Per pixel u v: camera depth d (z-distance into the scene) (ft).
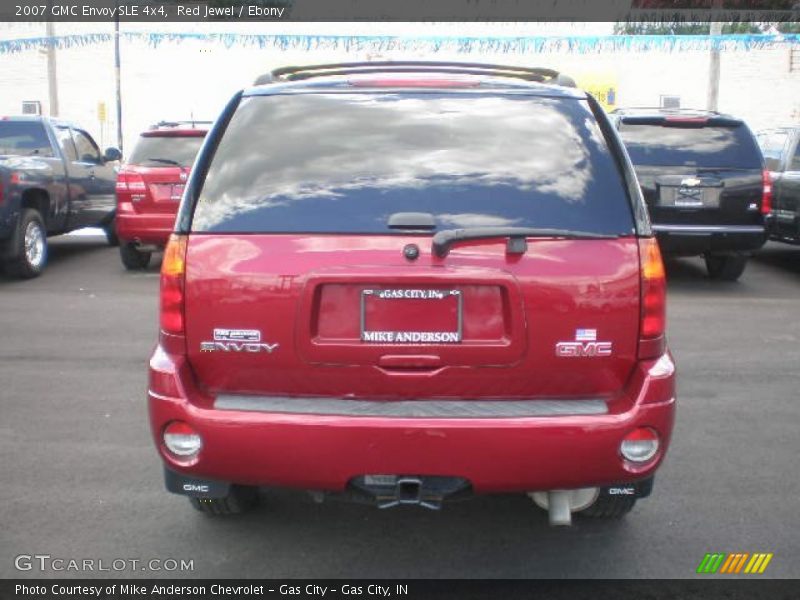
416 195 10.55
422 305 10.24
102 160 40.16
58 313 26.99
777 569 11.86
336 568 11.84
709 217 30.14
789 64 73.67
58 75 75.87
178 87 75.05
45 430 16.88
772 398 19.12
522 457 9.96
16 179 31.22
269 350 10.38
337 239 10.32
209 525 13.03
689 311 27.94
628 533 12.85
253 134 11.18
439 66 13.35
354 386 10.43
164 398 10.43
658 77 72.54
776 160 36.27
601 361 10.37
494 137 11.02
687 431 17.03
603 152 10.91
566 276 10.21
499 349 10.23
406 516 13.41
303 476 10.13
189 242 10.56
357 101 11.35
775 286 32.65
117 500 13.79
